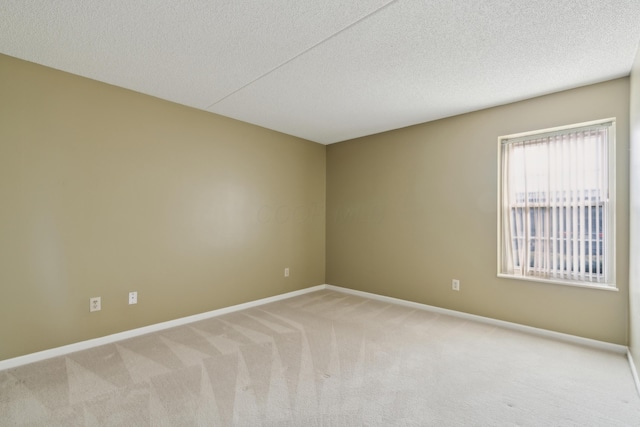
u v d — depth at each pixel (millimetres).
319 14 1839
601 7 1750
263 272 4086
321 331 3066
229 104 3293
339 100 3160
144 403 1875
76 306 2625
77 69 2529
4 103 2295
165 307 3168
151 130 3072
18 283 2355
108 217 2803
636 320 2180
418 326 3217
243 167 3857
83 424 1688
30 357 2395
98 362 2396
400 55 2295
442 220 3686
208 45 2174
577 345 2752
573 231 2895
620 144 2609
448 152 3643
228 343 2768
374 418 1755
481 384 2107
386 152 4219
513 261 3248
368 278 4387
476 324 3289
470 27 1956
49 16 1848
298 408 1839
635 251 2234
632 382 2135
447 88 2855
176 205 3258
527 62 2381
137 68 2512
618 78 2627
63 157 2561
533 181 3127
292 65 2453
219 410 1812
